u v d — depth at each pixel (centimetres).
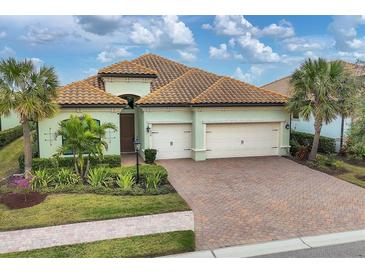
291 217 1103
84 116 1504
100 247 863
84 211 1110
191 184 1514
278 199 1296
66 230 967
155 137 2081
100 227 988
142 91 2255
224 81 2308
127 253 830
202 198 1311
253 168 1839
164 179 1472
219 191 1404
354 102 1738
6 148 2383
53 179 1440
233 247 880
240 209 1182
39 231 960
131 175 1423
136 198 1254
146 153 1966
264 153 2208
